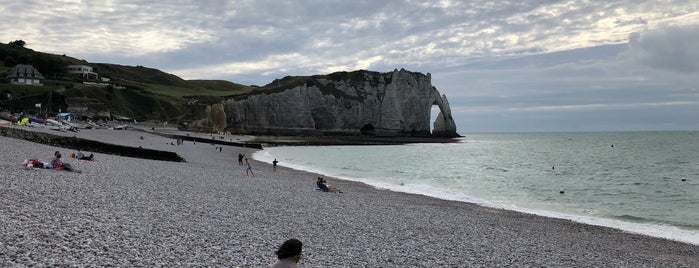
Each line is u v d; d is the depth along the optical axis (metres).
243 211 19.52
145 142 74.75
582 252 17.80
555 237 20.69
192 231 14.40
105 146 44.44
